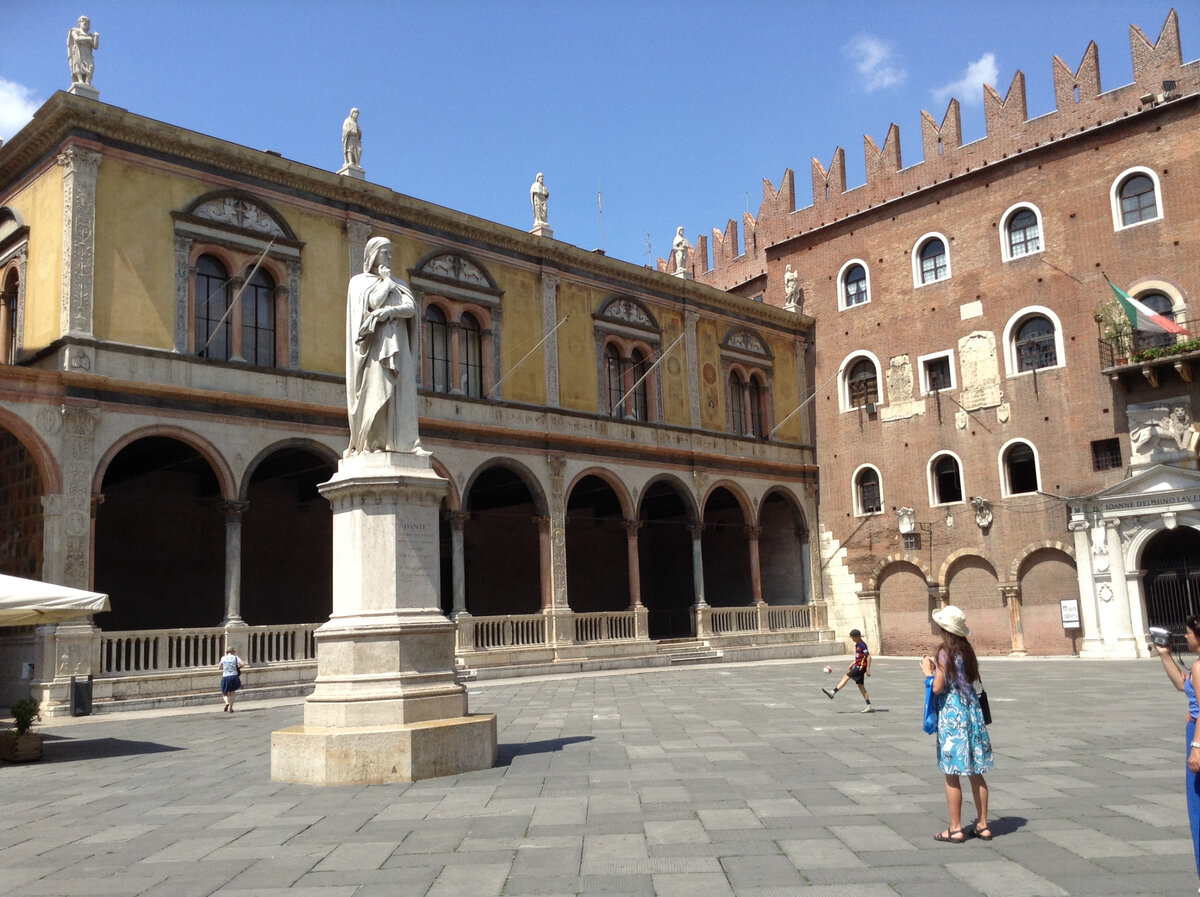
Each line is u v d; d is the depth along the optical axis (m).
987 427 37.41
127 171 25.00
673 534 46.62
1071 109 36.19
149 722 20.52
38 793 12.05
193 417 25.17
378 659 11.95
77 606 15.52
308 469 29.44
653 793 10.42
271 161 27.50
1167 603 32.94
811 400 43.50
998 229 37.75
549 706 20.97
